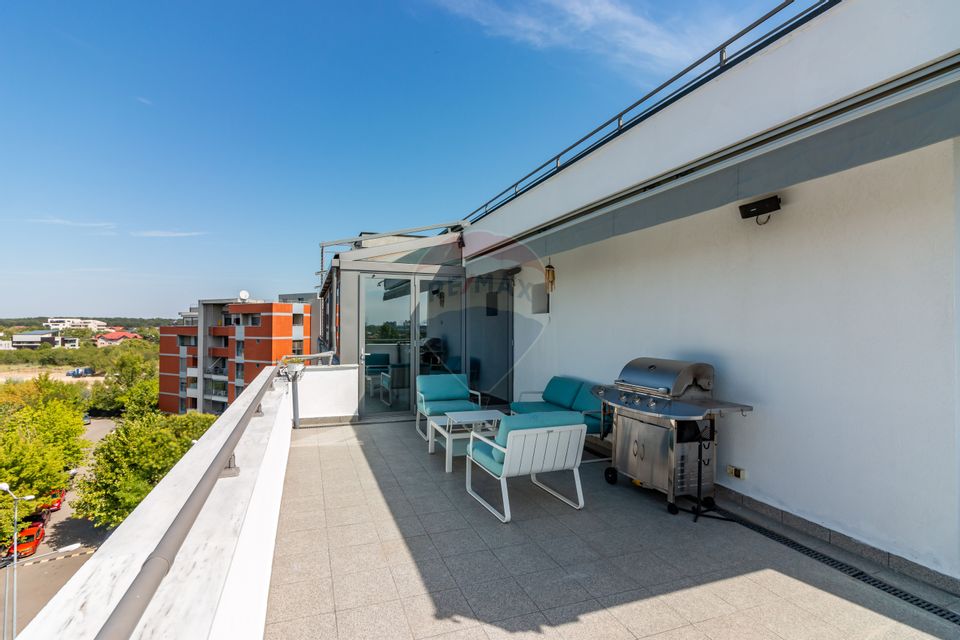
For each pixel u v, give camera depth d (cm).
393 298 618
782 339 303
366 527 293
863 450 257
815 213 282
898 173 240
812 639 188
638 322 436
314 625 195
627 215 339
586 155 394
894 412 242
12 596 1158
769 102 239
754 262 323
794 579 235
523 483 381
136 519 114
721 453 348
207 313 3266
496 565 247
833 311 272
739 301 334
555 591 223
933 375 226
